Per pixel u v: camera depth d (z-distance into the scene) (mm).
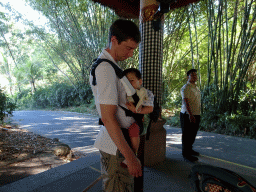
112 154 1111
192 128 3098
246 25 5293
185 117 3092
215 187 800
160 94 2883
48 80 18656
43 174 2504
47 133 5094
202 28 8453
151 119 1524
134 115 1134
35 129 5602
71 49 12117
